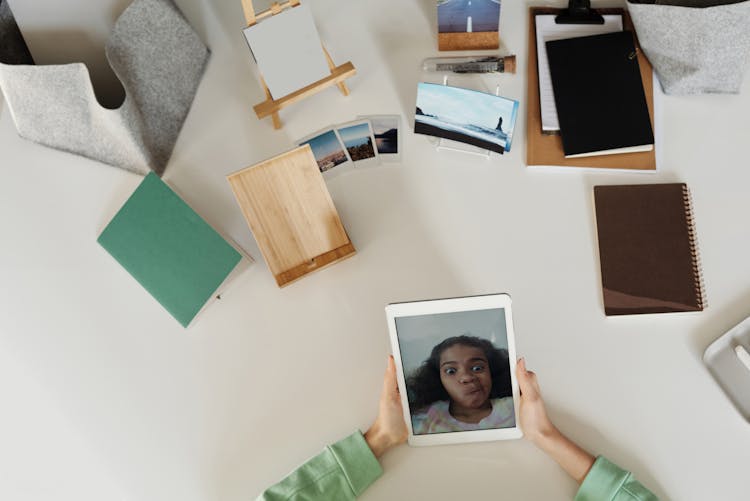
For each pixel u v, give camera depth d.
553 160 1.87
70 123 1.86
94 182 1.95
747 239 1.82
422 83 1.79
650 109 1.90
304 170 1.70
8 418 1.82
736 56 1.80
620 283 1.80
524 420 1.67
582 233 1.84
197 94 1.97
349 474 1.68
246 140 1.94
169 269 1.81
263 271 1.86
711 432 1.72
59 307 1.88
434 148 1.91
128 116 1.77
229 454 1.78
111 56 1.74
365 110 1.94
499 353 1.64
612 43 1.90
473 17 1.88
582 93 1.87
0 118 1.98
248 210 1.71
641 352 1.77
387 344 1.81
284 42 1.77
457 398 1.68
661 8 1.75
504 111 1.78
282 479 1.66
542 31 1.95
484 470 1.72
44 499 1.78
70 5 1.74
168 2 1.83
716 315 1.78
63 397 1.83
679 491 1.70
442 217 1.87
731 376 1.74
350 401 1.78
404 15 2.00
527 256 1.84
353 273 1.85
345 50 1.98
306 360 1.81
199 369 1.82
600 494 1.63
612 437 1.73
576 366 1.77
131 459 1.79
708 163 1.87
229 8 2.01
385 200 1.88
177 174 1.93
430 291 1.83
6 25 1.82
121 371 1.84
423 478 1.72
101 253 1.91
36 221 1.93
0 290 1.89
